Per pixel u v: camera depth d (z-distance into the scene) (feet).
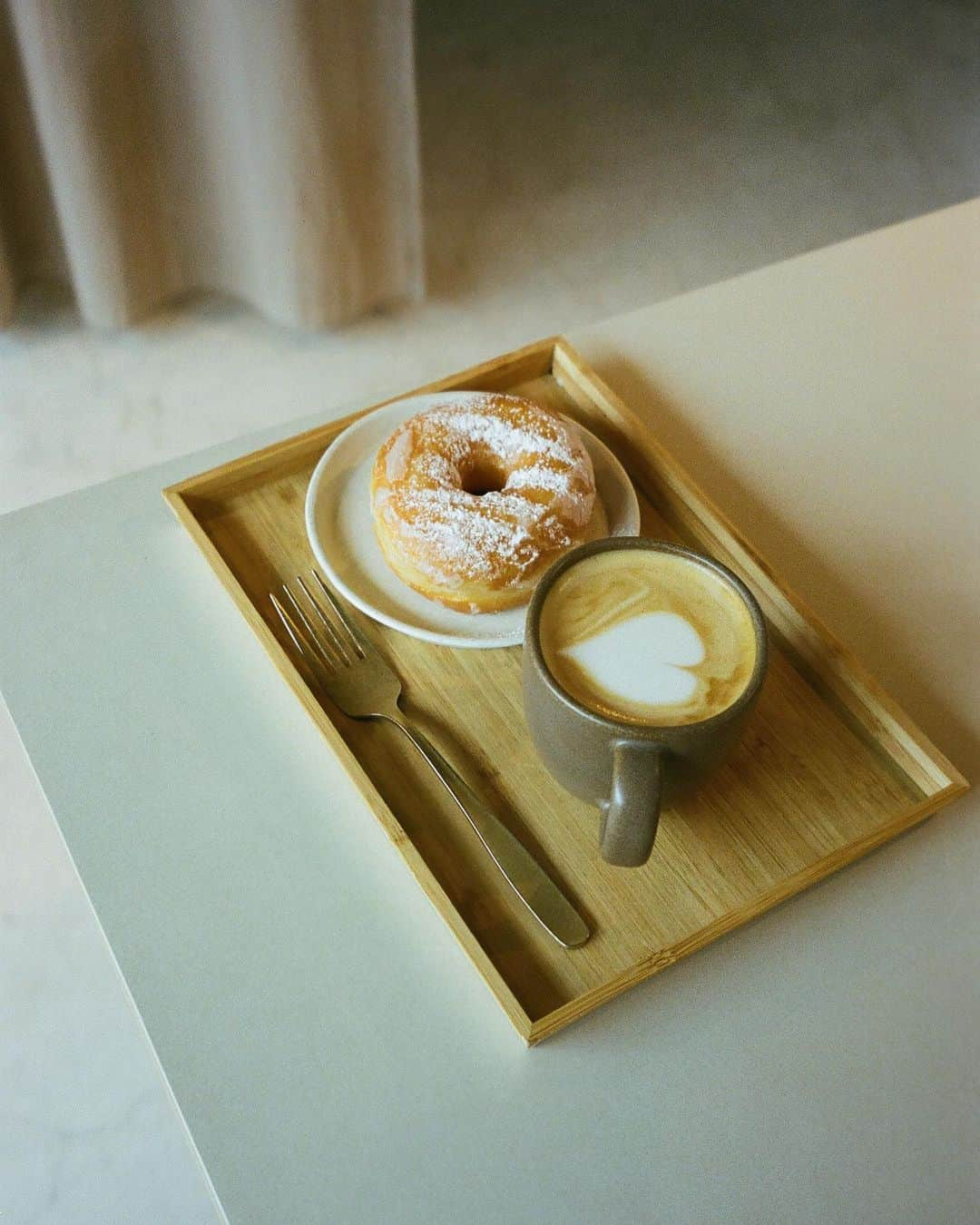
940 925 2.40
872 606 2.69
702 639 2.31
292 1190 2.21
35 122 4.23
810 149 5.89
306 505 2.68
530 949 2.35
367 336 4.99
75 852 2.43
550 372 2.96
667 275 5.24
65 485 4.41
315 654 2.58
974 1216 2.23
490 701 2.56
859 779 2.49
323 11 3.98
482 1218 2.20
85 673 2.60
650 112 6.03
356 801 2.49
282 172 4.34
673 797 2.31
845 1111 2.28
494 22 6.50
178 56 4.13
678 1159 2.24
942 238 3.25
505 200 5.55
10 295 4.84
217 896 2.40
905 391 2.97
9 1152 3.36
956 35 6.61
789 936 2.38
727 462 2.85
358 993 2.34
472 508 2.56
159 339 4.95
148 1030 2.31
